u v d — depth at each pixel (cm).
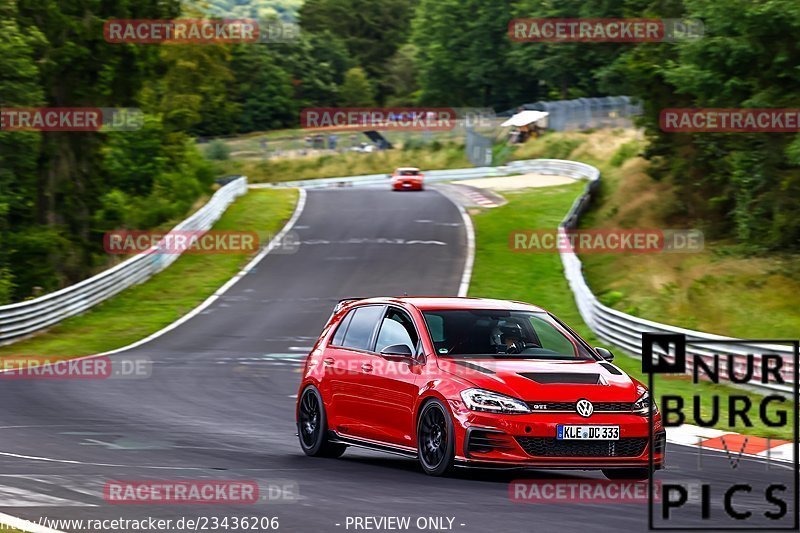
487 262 15112
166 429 5003
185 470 3688
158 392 6744
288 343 10056
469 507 2980
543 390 3434
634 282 13325
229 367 8312
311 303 12669
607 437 3406
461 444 3441
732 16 11600
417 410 3656
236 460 4003
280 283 14038
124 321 11681
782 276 12200
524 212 19675
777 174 12875
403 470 3788
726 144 14125
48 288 14675
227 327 11194
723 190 16188
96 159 17288
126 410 5800
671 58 16338
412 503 3038
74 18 15838
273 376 7762
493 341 3788
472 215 19650
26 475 3519
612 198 19588
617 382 3556
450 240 17012
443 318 3856
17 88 13850
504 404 3400
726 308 11275
